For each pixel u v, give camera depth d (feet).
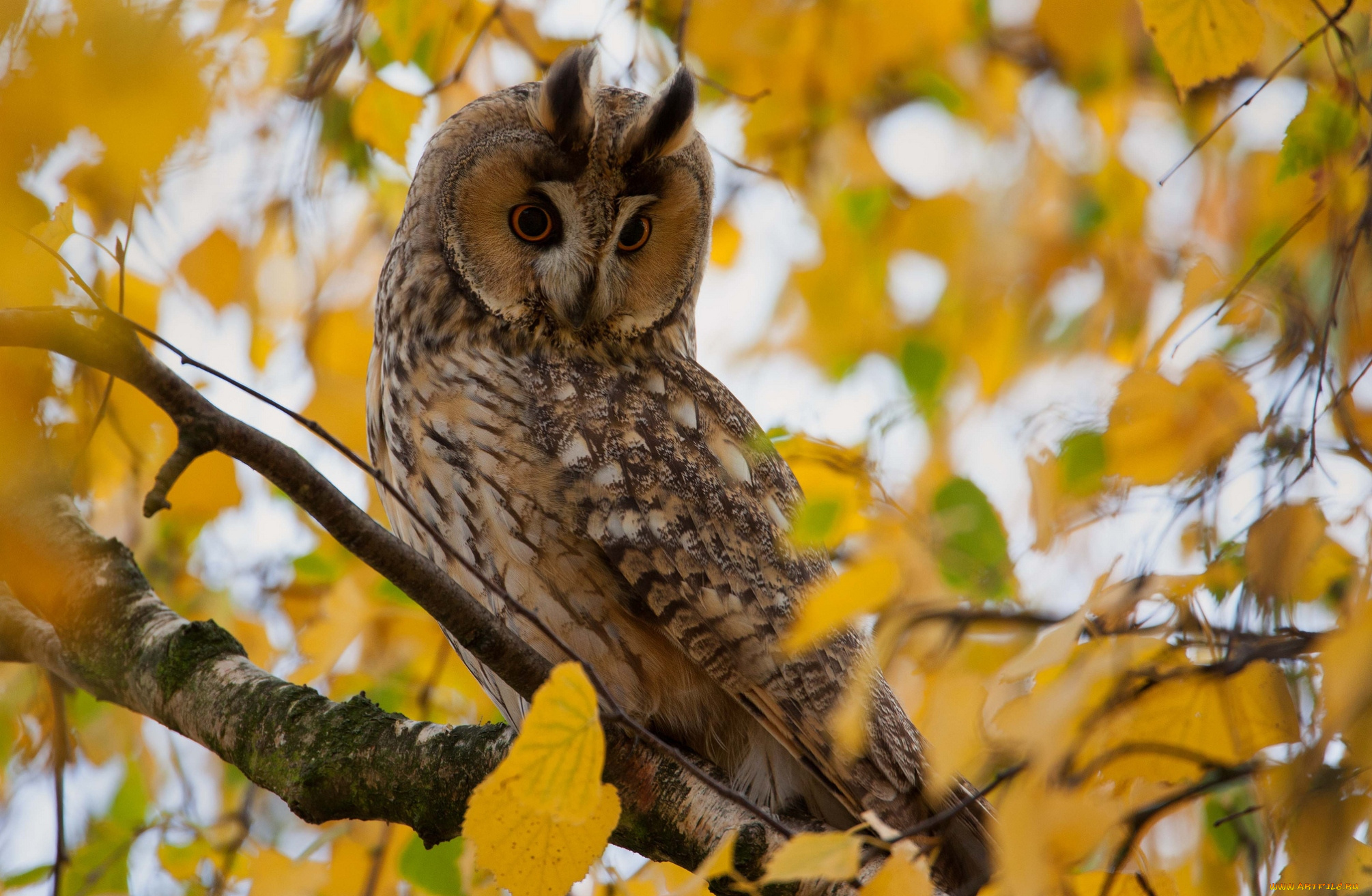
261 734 20.57
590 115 26.50
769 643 22.84
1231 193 32.71
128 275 26.73
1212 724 15.42
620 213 26.73
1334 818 13.84
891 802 21.81
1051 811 13.26
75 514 23.52
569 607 23.63
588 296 25.95
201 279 27.48
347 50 27.68
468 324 26.58
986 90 34.42
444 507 24.31
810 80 32.01
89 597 22.65
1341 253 17.76
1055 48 32.65
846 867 13.32
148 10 16.01
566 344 26.63
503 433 24.30
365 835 25.89
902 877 13.53
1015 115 35.22
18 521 22.68
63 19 15.67
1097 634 14.93
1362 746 13.15
